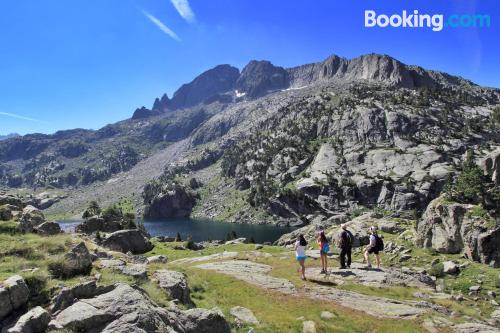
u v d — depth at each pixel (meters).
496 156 93.56
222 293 30.77
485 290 62.06
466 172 96.25
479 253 76.44
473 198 88.25
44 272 19.78
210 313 20.66
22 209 40.22
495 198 81.75
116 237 93.44
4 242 24.92
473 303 57.03
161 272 26.88
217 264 43.59
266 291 32.09
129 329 15.52
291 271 40.41
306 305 28.97
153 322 16.50
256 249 78.06
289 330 24.36
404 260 80.75
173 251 97.19
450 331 26.22
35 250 23.41
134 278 23.53
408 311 28.97
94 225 114.50
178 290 24.64
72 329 15.80
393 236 95.31
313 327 24.80
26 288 17.58
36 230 33.56
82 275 21.83
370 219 112.56
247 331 23.50
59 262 21.52
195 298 28.02
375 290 34.03
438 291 37.16
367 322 26.64
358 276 37.53
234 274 37.69
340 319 26.88
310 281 35.88
